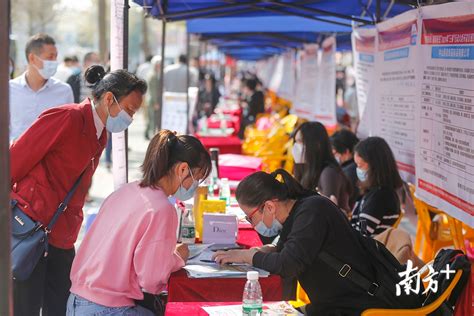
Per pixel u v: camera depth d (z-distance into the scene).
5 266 2.36
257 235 4.88
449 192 4.80
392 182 5.41
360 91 8.14
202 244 4.57
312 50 12.73
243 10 7.82
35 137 4.24
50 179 4.36
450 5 4.71
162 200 3.57
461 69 4.53
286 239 3.71
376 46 7.09
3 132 2.32
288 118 11.62
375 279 3.64
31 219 4.27
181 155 3.63
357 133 8.38
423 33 5.34
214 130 13.12
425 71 5.31
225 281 3.85
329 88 10.88
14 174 4.25
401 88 6.20
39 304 4.51
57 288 4.64
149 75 19.80
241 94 24.47
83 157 4.41
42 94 6.34
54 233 4.48
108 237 3.57
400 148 6.32
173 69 15.95
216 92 21.03
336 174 5.83
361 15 7.64
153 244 3.48
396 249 4.51
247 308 3.47
